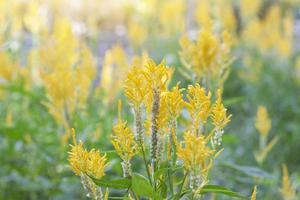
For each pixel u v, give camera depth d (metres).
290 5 14.59
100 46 10.36
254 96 8.24
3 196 4.72
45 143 4.71
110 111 5.02
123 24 12.59
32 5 6.45
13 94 5.82
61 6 8.78
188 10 10.67
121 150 1.93
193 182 1.87
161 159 2.01
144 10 10.34
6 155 5.07
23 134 4.78
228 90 8.66
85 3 8.87
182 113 3.04
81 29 7.88
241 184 5.29
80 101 3.99
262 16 14.57
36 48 6.08
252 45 9.38
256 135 7.00
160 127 1.92
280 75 8.59
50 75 3.86
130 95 1.94
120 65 5.10
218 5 8.44
